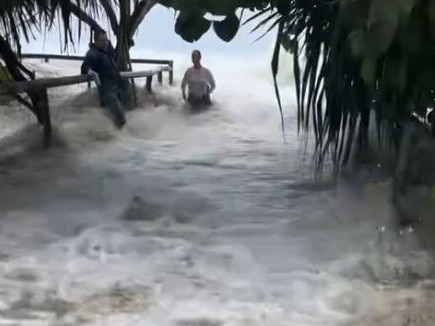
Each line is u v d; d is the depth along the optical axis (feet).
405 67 11.00
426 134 17.78
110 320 12.00
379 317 11.88
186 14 11.50
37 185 22.77
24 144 28.02
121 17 38.75
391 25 10.00
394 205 17.70
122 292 13.41
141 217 19.20
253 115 41.29
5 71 24.49
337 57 17.17
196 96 42.98
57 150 27.71
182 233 17.67
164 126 36.52
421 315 11.82
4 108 29.48
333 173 21.68
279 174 24.98
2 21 26.35
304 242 16.62
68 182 23.29
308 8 17.61
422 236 16.14
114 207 20.33
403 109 15.37
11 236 17.16
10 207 19.99
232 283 13.89
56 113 33.01
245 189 22.74
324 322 11.82
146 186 23.12
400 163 18.12
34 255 15.72
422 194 17.60
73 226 18.16
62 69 48.62
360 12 10.66
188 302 12.86
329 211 19.07
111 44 38.52
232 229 17.98
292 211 19.70
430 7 10.09
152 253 15.93
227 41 11.73
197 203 20.83
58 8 29.48
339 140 22.98
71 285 13.76
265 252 15.92
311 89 19.53
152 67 52.60
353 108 19.11
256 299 12.99
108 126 32.63
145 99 43.57
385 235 16.44
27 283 13.89
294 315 12.16
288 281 13.91
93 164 26.40
